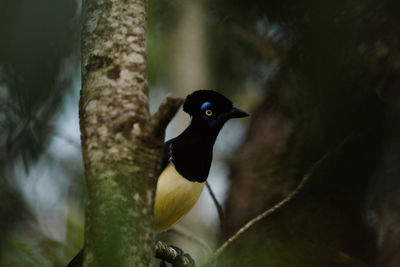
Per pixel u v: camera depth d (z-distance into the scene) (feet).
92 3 21.84
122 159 19.16
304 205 35.45
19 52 25.54
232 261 33.32
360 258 37.47
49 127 32.96
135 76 20.71
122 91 20.33
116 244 17.94
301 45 33.45
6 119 31.53
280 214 35.27
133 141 19.38
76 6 26.18
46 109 31.81
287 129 44.34
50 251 37.04
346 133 32.45
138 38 21.44
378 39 34.04
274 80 38.60
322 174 33.68
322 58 32.91
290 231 35.09
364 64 33.45
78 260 29.04
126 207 18.66
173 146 32.76
